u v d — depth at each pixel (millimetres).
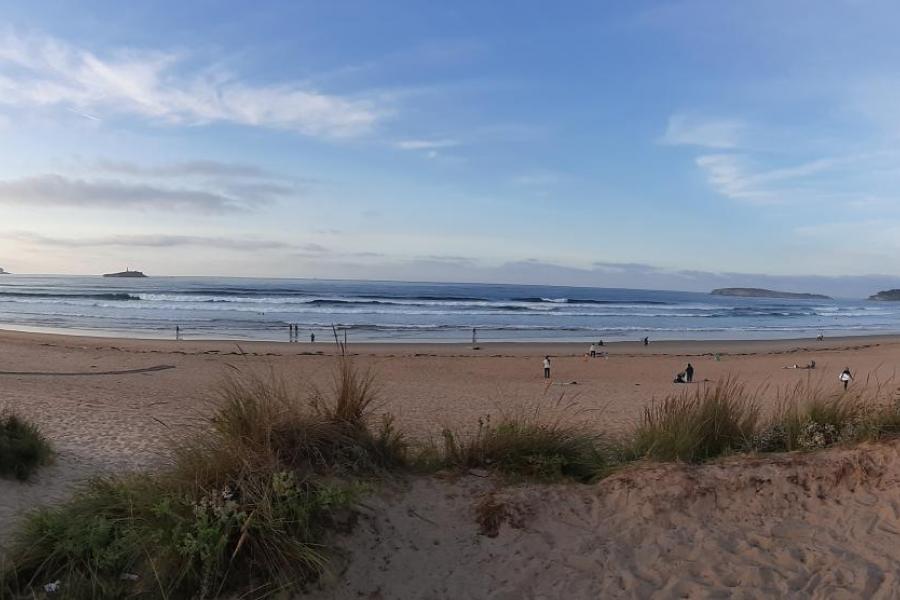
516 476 4887
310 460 4422
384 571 3762
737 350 32562
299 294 72625
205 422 6664
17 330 33406
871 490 4465
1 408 10125
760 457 5016
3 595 3311
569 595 3637
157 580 3338
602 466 5121
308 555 3562
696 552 3979
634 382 19859
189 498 3756
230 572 3453
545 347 31594
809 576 3699
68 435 8453
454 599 3596
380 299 65875
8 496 5457
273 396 4832
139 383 15703
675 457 5215
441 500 4539
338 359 7145
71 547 3506
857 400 6012
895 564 3717
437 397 15078
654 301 100062
